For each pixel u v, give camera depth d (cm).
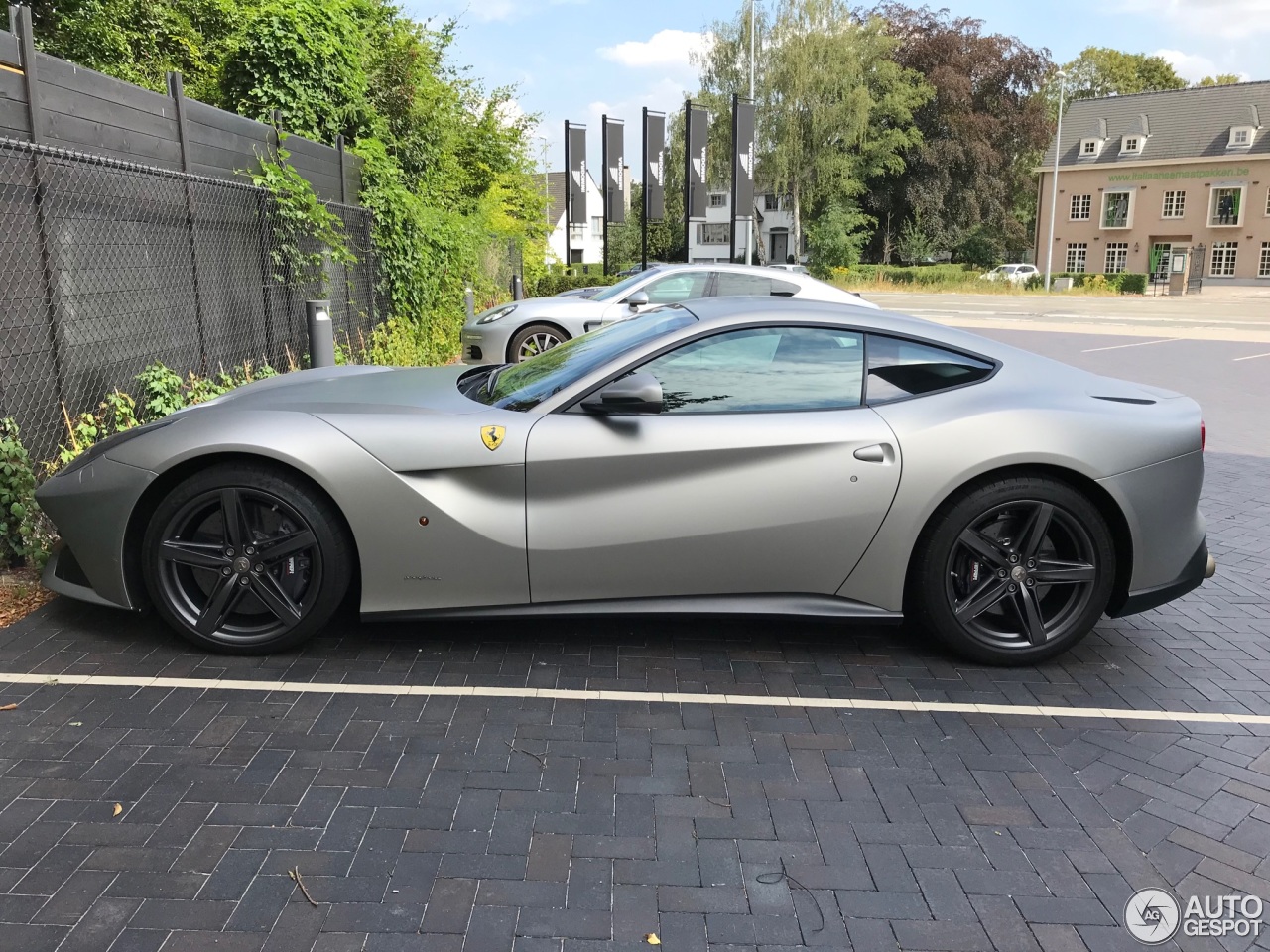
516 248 2278
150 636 359
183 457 327
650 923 210
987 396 351
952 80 5328
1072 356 1478
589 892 220
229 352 691
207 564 334
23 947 196
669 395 344
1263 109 5119
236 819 244
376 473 329
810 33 4738
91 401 519
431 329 1202
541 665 345
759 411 344
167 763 270
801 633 385
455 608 342
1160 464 343
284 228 776
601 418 338
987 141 5503
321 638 364
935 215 5456
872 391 350
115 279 542
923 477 336
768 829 247
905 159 5481
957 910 217
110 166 534
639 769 276
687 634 380
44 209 476
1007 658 352
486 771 272
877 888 225
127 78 1097
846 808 258
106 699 307
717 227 6638
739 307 368
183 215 623
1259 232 5066
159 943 199
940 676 347
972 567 352
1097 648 378
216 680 324
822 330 355
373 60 1320
